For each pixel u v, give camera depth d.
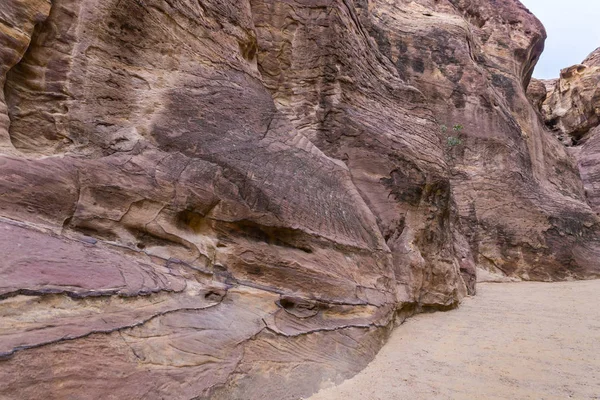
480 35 18.11
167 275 3.03
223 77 4.69
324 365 3.54
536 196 13.46
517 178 13.34
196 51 4.47
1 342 1.85
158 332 2.56
